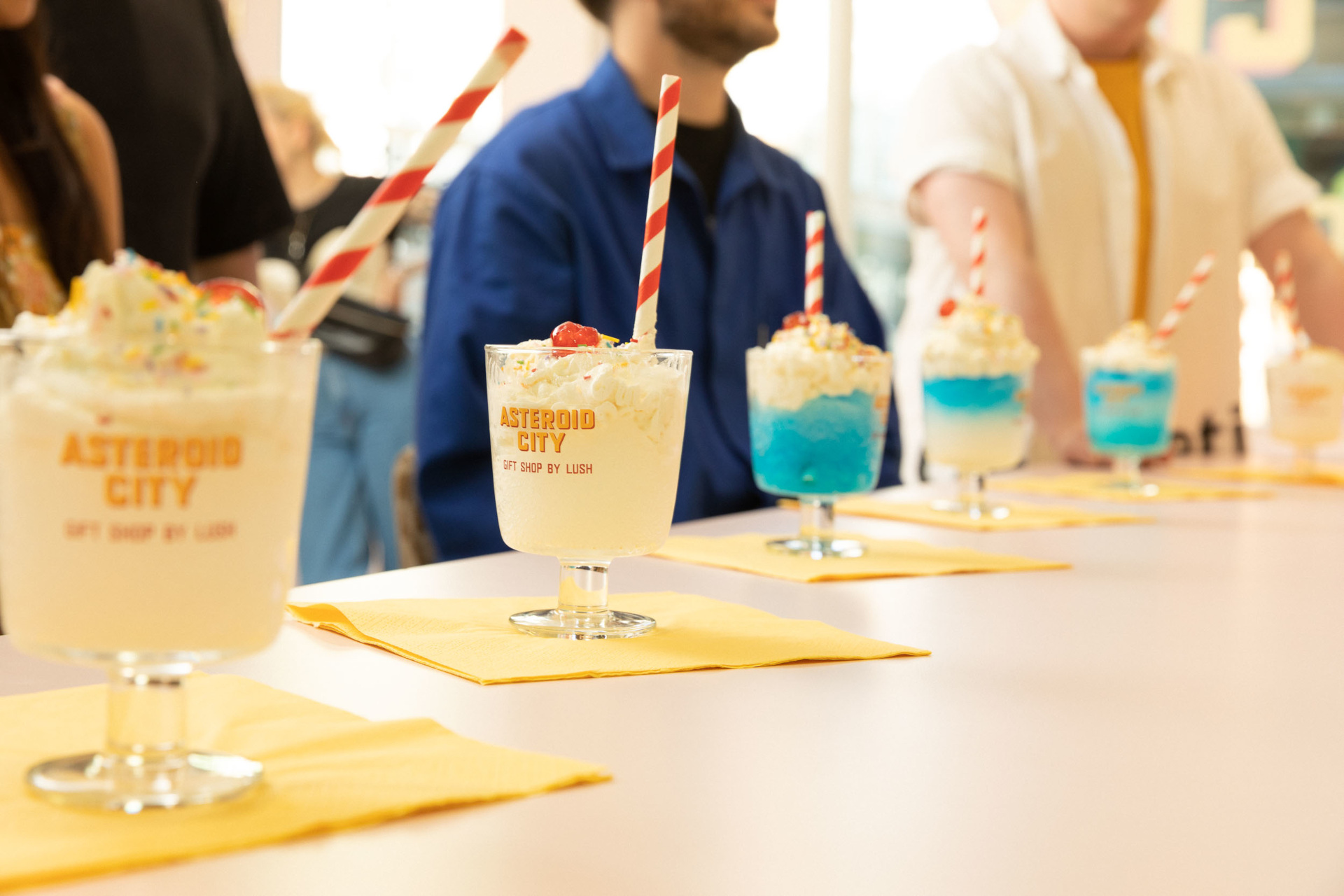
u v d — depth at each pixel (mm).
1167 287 2982
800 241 2525
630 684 852
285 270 4336
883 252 5266
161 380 564
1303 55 5117
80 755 618
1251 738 755
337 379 4020
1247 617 1147
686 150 2332
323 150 4363
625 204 2205
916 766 682
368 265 4434
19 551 581
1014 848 562
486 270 2021
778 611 1140
